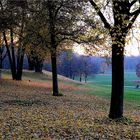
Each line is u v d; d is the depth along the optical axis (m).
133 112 27.05
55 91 33.75
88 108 25.41
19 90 35.62
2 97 27.52
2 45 54.09
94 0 16.61
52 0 30.83
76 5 31.48
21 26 36.91
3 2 36.53
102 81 139.12
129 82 136.38
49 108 22.50
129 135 13.70
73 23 31.67
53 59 33.69
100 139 12.71
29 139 12.05
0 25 37.09
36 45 33.78
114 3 15.77
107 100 35.44
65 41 35.09
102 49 33.28
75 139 12.49
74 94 39.28
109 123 16.97
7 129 13.62
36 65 67.25
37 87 42.50
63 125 15.24
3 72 58.84
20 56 48.53
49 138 12.38
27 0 33.59
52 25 31.47
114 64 17.64
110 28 16.39
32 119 16.69
